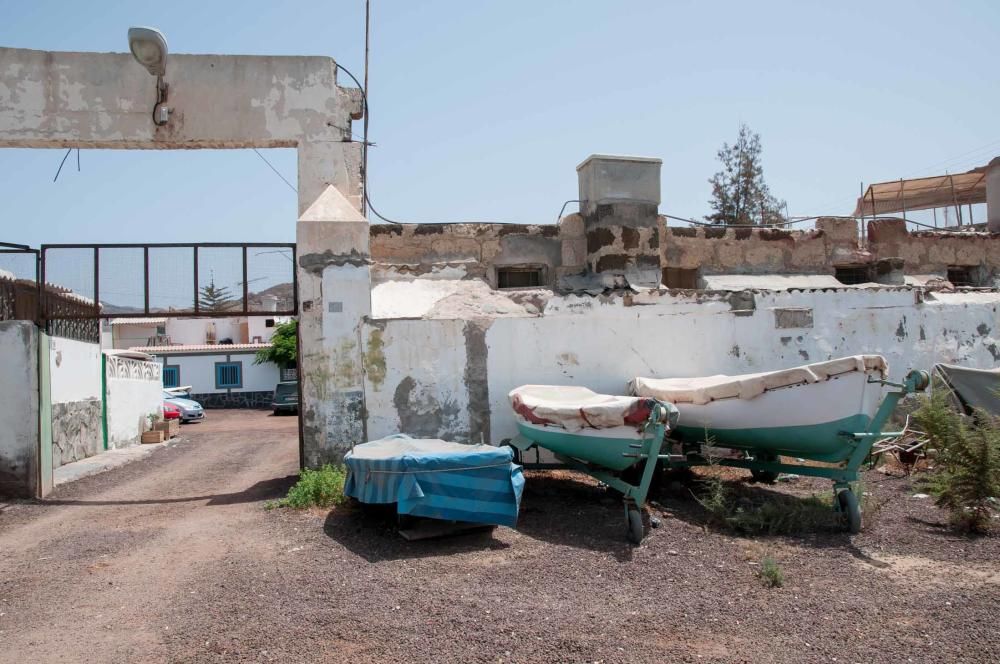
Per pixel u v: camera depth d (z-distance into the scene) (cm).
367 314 1019
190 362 3941
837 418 749
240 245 1065
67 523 859
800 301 1169
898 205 2112
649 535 723
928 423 808
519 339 1058
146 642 486
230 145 1073
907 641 466
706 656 451
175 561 673
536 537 725
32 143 1029
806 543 687
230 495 1009
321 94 1077
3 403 1016
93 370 1573
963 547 662
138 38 955
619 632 488
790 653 454
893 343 1204
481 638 478
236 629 499
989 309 1272
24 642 495
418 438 991
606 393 1084
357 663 445
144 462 1483
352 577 604
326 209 1030
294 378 4053
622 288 1202
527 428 898
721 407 851
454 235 1246
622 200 1244
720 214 3016
